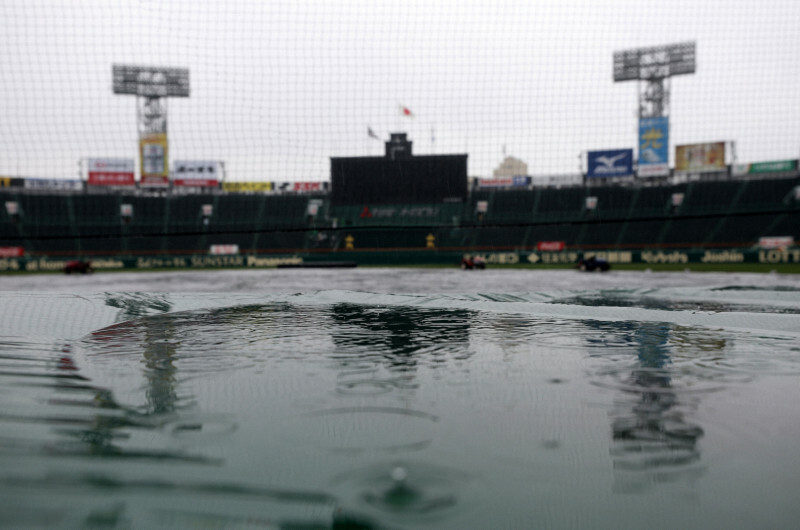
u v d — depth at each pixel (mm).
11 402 2156
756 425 1912
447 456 1640
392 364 2928
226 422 1933
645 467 1556
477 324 4480
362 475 1501
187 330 4168
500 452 1670
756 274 22156
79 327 4246
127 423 1928
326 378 2613
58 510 1286
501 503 1342
